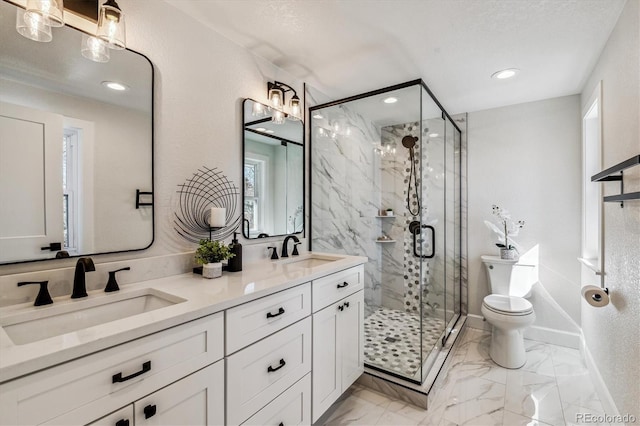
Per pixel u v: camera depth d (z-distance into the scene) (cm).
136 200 138
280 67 216
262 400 123
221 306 106
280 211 216
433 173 253
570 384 207
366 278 267
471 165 311
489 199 302
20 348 70
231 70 182
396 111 236
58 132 115
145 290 126
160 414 89
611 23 164
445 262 270
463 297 317
